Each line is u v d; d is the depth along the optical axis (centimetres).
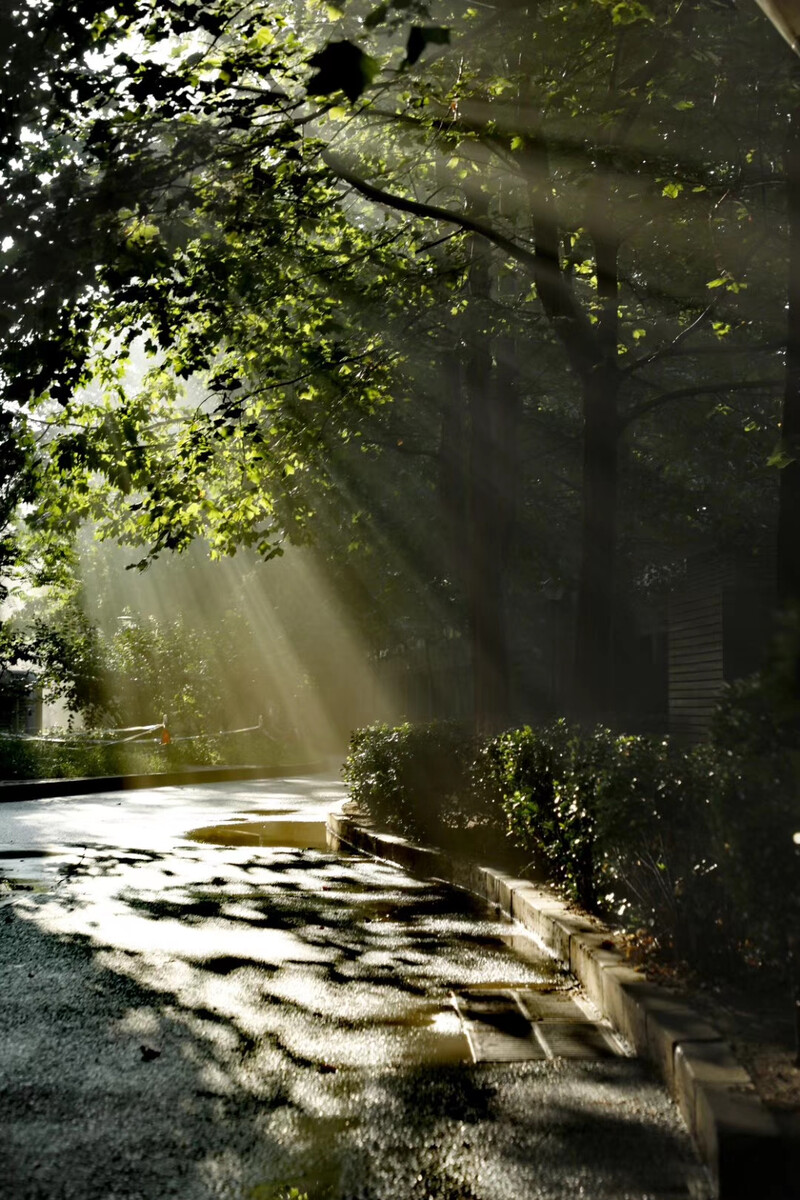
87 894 1162
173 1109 529
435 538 2572
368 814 1753
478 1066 594
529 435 2511
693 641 2048
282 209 1565
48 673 3653
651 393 2316
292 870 1359
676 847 711
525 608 3444
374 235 1816
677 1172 454
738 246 1634
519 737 1167
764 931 587
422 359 2045
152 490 1839
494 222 1714
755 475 2334
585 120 1423
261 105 1361
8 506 1870
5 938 930
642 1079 569
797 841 501
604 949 761
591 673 1561
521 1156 471
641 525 2630
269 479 1986
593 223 1512
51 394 1462
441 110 1436
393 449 2220
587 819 897
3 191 1320
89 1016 689
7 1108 529
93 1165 462
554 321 1509
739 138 1507
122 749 3341
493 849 1259
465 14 1380
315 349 1706
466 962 852
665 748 816
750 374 2180
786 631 545
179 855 1493
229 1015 693
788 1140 431
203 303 1595
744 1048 536
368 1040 642
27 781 2542
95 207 1317
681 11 1367
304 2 1562
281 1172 456
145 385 1930
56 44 1248
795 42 599
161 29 1288
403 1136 495
